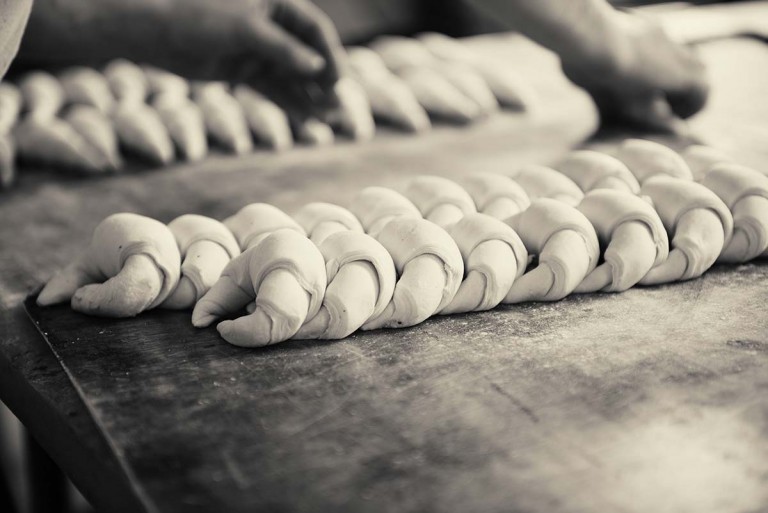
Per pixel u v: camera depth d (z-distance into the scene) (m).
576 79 2.20
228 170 2.14
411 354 1.19
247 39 2.05
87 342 1.25
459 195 1.48
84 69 2.61
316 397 1.10
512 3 1.76
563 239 1.31
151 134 2.17
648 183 1.46
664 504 0.89
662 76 2.07
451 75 2.54
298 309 1.18
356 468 0.96
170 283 1.31
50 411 1.13
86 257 1.37
